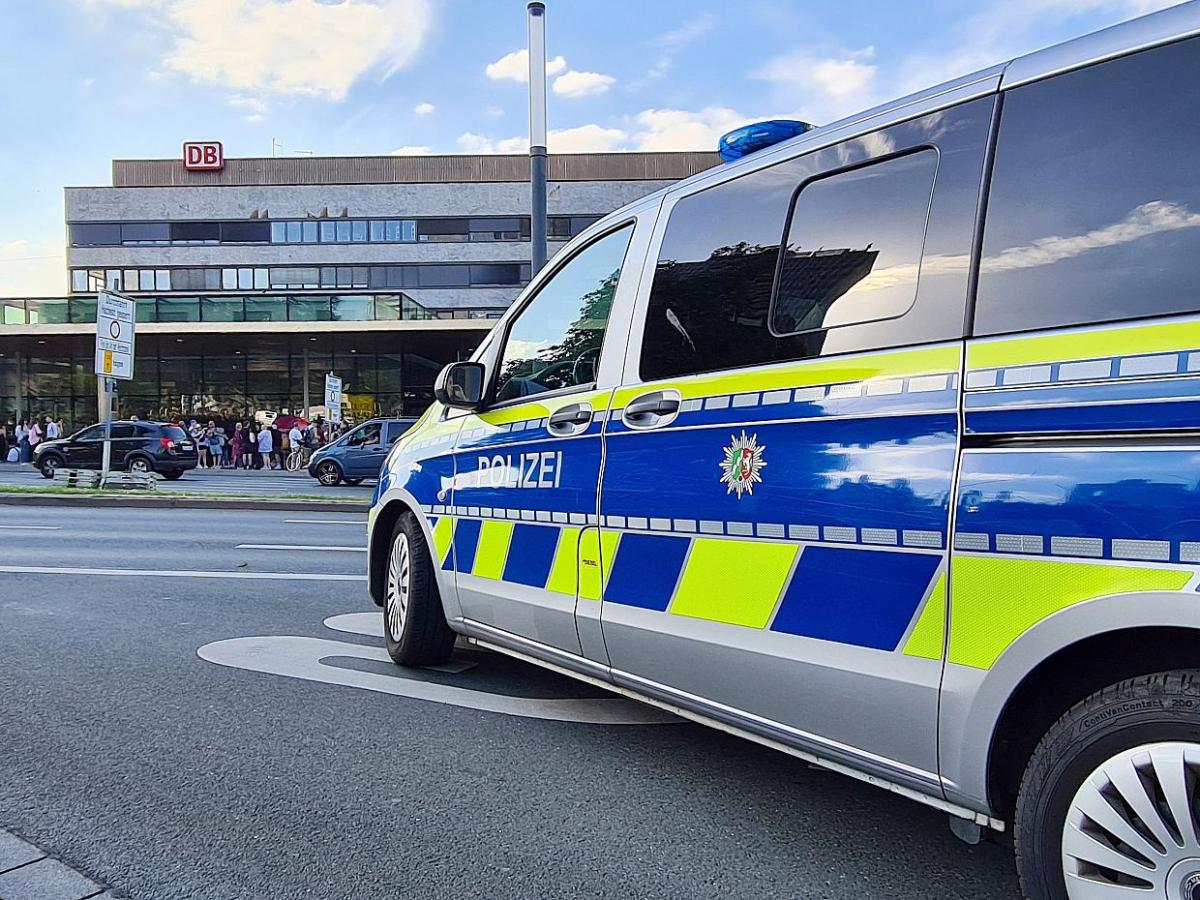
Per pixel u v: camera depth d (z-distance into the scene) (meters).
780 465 2.62
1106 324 1.99
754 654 2.66
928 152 2.46
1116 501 1.90
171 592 6.88
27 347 31.81
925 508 2.25
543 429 3.66
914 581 2.27
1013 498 2.07
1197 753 1.79
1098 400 1.95
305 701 4.22
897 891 2.54
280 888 2.56
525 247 47.66
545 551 3.61
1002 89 2.33
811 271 2.70
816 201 2.74
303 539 10.49
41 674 4.65
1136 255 1.98
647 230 3.41
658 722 3.97
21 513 13.65
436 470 4.46
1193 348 1.83
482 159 48.72
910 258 2.43
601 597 3.28
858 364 2.46
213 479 23.55
